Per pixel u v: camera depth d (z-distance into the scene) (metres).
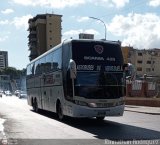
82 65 17.53
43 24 144.75
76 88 17.34
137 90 39.47
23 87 97.69
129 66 18.14
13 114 25.77
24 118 22.20
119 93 17.75
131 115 25.73
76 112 17.33
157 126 17.77
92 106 17.27
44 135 14.09
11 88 164.62
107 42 18.30
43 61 24.58
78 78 17.39
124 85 18.06
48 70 22.73
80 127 17.08
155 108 33.50
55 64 20.69
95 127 17.14
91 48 17.86
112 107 17.50
